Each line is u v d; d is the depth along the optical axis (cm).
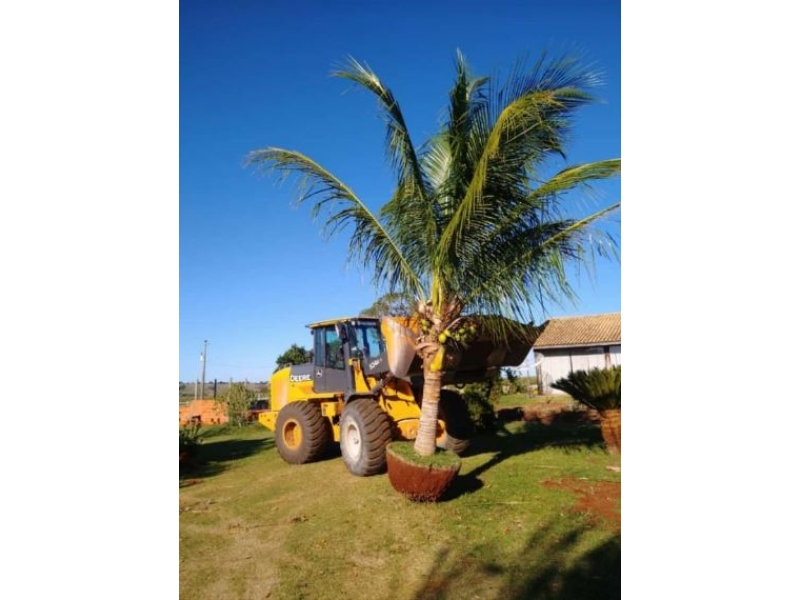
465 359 739
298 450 874
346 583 399
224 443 1309
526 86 541
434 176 675
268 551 473
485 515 536
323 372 900
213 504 653
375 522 532
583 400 878
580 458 808
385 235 646
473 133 586
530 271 597
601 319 2405
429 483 569
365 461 707
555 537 468
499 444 1003
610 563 410
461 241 585
